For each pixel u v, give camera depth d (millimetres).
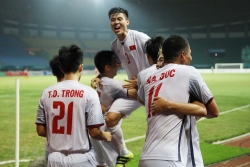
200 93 5117
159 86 5223
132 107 7988
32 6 105250
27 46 107562
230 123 15992
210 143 11891
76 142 5371
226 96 28062
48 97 5539
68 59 5539
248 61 95188
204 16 114188
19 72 83812
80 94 5395
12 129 15312
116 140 8133
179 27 121312
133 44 8273
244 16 109125
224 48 114125
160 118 5082
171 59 5375
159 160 4891
